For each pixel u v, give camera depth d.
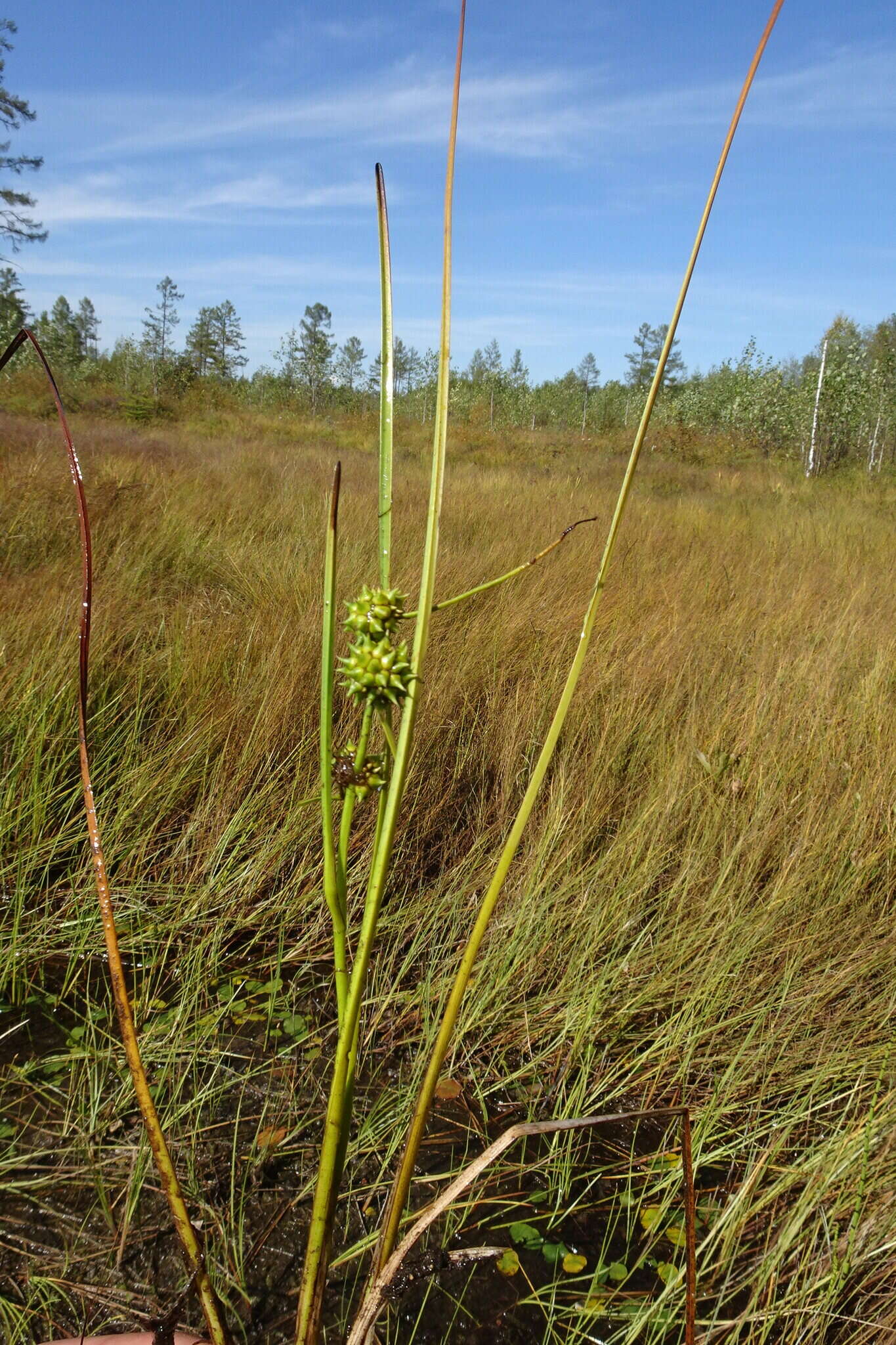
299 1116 0.61
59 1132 0.57
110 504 1.77
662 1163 0.59
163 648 1.18
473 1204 0.52
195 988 0.71
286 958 0.77
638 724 1.13
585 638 0.31
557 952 0.77
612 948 0.78
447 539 1.93
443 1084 0.65
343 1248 0.52
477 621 1.36
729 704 1.17
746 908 0.82
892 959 0.76
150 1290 0.48
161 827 0.91
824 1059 0.67
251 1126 0.60
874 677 1.27
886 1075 0.64
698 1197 0.57
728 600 1.73
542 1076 0.68
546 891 0.83
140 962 0.76
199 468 2.65
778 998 0.72
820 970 0.76
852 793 0.99
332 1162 0.31
